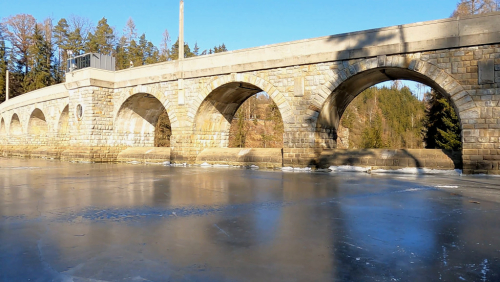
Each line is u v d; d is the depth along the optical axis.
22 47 72.00
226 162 24.95
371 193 11.68
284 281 4.42
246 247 5.79
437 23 17.84
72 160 31.09
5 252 5.51
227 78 24.02
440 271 4.75
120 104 30.20
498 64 16.73
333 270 4.79
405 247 5.79
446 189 12.60
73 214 8.34
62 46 71.50
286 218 7.91
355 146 68.81
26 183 14.59
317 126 21.36
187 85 26.05
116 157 31.00
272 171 20.84
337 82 20.36
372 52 19.25
